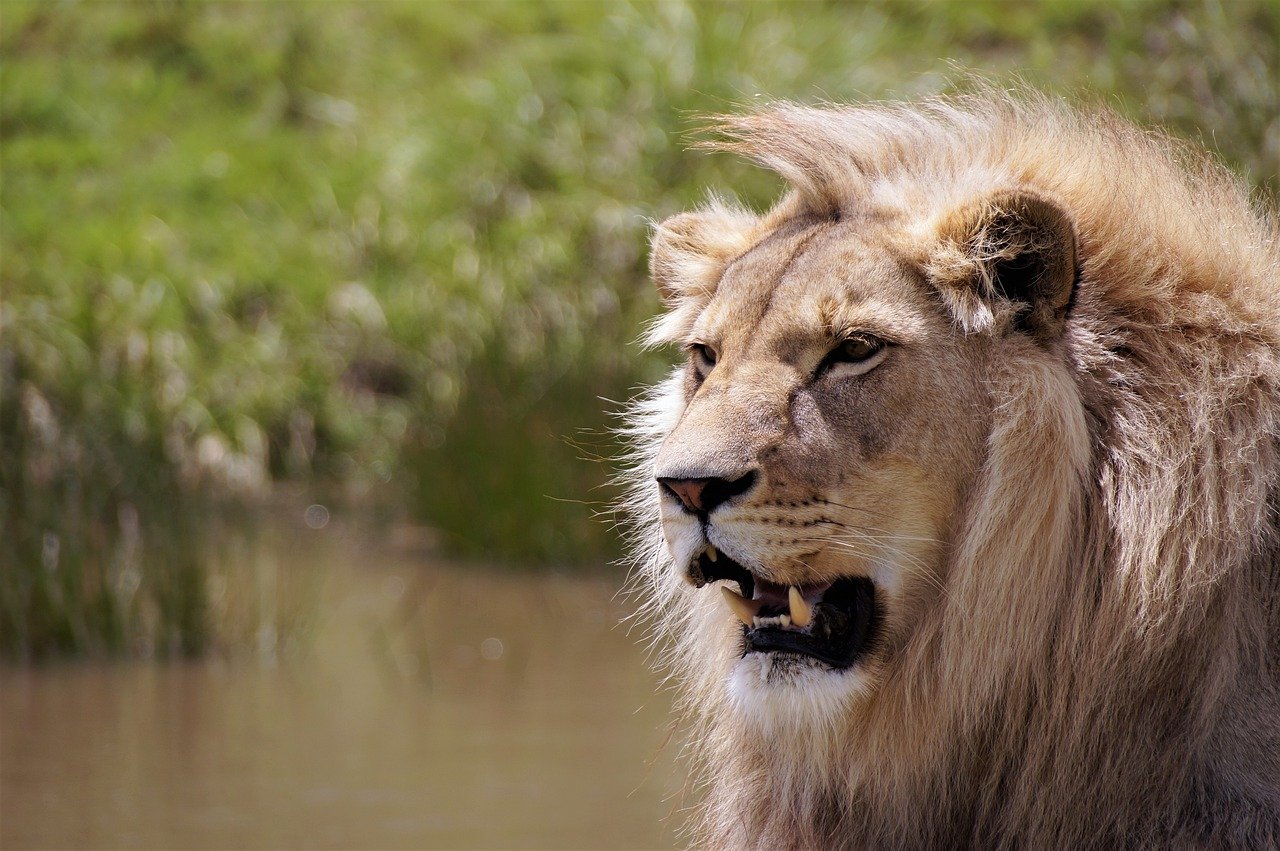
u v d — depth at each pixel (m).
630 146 24.83
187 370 21.61
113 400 19.06
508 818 10.27
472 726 12.41
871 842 7.00
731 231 7.83
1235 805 6.38
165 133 26.66
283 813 10.38
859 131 7.38
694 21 26.53
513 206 24.64
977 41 26.25
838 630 6.75
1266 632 6.52
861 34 26.38
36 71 27.33
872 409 6.58
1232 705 6.46
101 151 25.88
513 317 21.95
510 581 17.41
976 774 6.82
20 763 11.45
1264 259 6.97
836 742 6.78
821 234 6.99
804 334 6.68
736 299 7.00
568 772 11.24
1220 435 6.47
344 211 24.94
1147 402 6.55
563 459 18.64
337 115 27.22
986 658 6.62
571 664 14.33
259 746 11.91
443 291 23.23
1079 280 6.62
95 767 11.34
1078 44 25.14
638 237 23.05
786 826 7.22
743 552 6.50
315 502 20.17
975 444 6.64
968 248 6.62
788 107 7.86
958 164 7.17
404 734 12.21
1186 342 6.59
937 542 6.71
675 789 10.85
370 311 23.03
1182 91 20.36
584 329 20.83
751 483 6.48
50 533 15.03
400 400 22.17
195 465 19.88
